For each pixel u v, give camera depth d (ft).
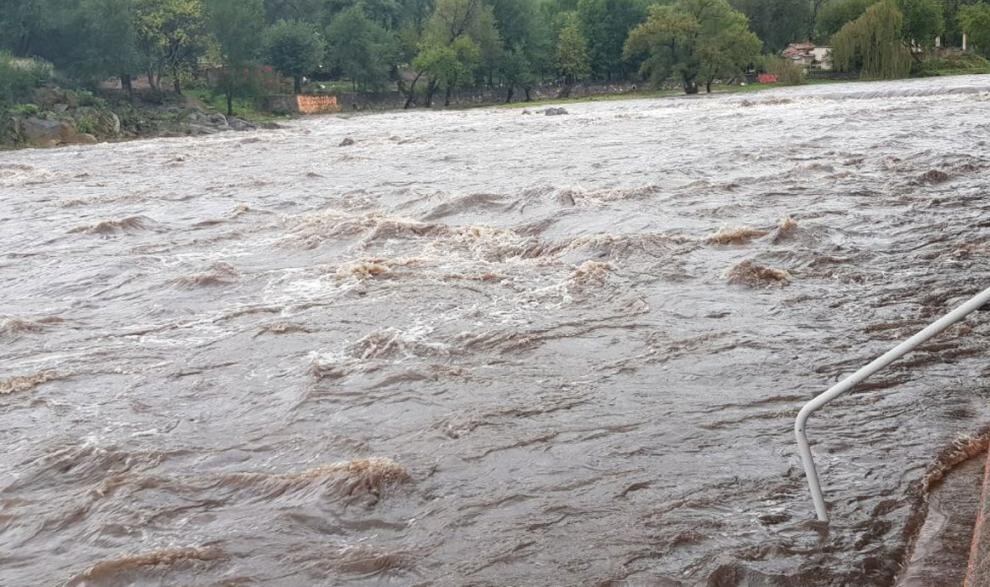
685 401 24.11
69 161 127.44
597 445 21.67
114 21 244.63
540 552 17.20
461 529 18.16
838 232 43.91
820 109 141.49
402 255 43.73
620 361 27.43
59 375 28.66
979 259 37.78
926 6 282.77
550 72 353.92
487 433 22.59
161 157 125.90
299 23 321.93
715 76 273.54
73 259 48.55
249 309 35.14
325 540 18.02
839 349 27.61
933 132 93.04
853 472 19.57
